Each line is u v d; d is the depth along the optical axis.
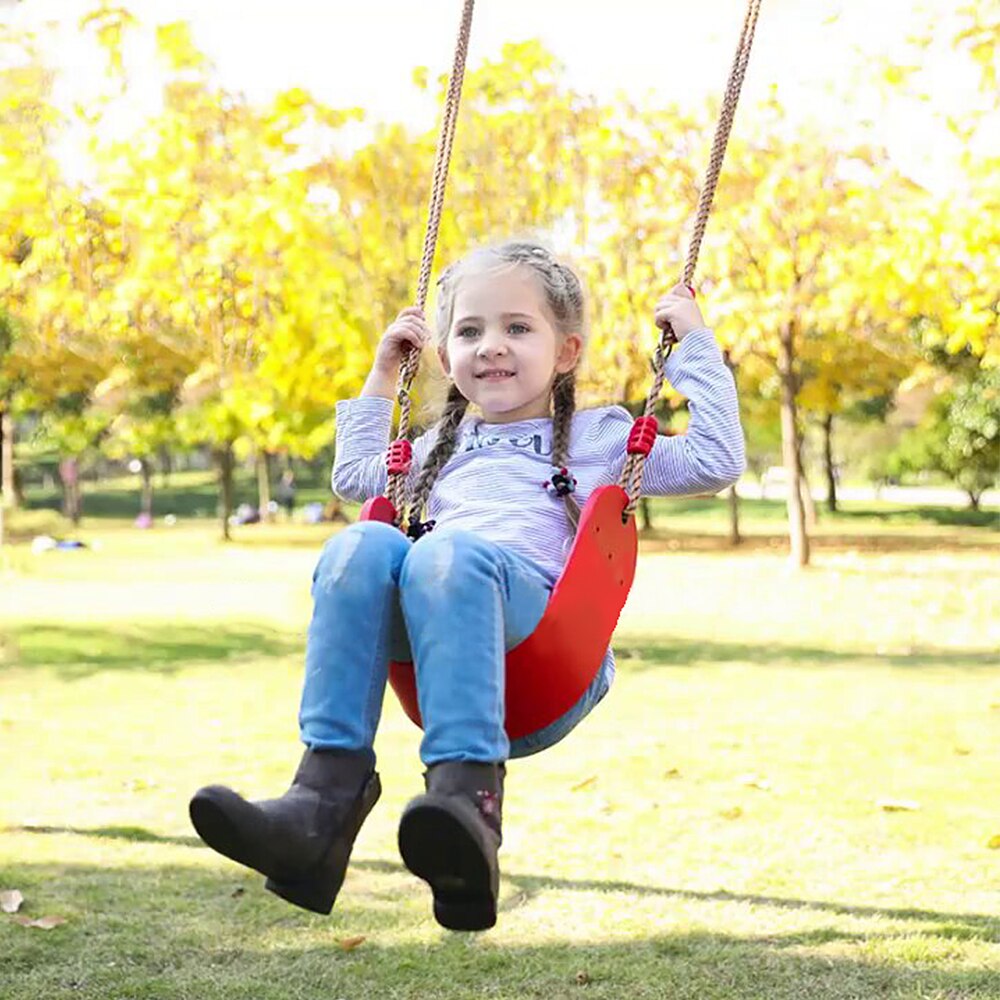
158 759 6.05
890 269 13.58
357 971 3.42
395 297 12.17
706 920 3.79
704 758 5.96
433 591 1.96
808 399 21.80
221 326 12.42
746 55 2.53
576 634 2.12
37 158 10.89
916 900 3.95
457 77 2.58
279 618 12.61
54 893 4.07
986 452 25.70
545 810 5.02
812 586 15.77
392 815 5.03
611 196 12.80
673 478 2.44
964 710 7.20
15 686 8.33
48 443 32.28
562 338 2.47
